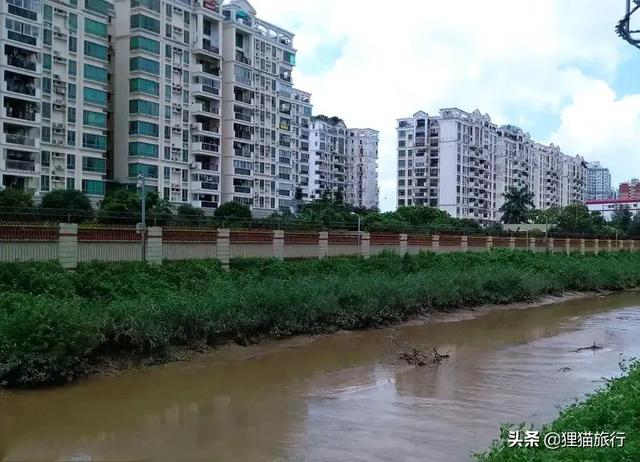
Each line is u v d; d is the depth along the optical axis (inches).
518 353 721.0
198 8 2336.4
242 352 700.0
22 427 423.5
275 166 2824.8
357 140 4825.3
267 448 376.2
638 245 2662.4
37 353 521.3
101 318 592.7
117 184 2137.1
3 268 671.1
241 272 926.4
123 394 515.5
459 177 4276.6
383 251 1290.6
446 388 538.3
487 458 291.7
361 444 381.7
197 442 389.1
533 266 1508.4
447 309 1072.2
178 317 653.3
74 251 771.4
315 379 578.2
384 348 744.3
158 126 2191.2
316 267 1059.3
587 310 1200.2
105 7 2017.7
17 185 1793.8
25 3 1768.0
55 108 1881.2
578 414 329.7
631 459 249.6
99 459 358.9
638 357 689.0
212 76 2394.2
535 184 5285.4
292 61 3041.3
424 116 4375.0
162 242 882.1
